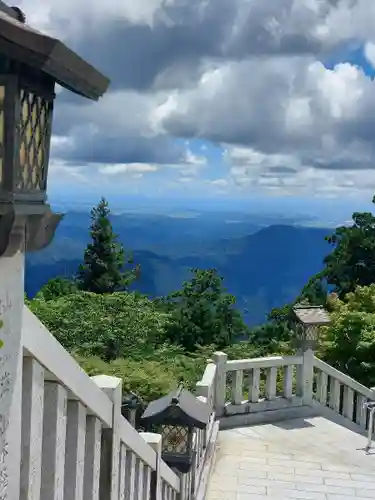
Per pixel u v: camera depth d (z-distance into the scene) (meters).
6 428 1.68
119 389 2.82
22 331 1.76
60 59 1.39
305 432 7.92
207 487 6.16
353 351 12.07
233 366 8.06
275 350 13.76
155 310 14.80
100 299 13.34
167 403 4.32
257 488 6.35
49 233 1.71
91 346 11.23
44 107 1.57
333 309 14.85
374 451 7.46
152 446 3.75
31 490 1.95
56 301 13.53
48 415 2.13
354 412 9.27
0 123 1.37
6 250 1.52
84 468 2.55
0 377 1.62
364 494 6.31
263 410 8.30
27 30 1.29
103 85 1.67
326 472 6.81
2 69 1.35
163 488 4.14
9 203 1.39
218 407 7.99
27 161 1.48
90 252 21.02
